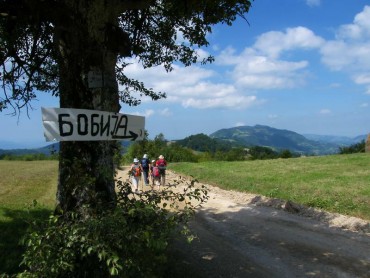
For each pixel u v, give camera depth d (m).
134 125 5.22
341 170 25.83
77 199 4.93
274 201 15.33
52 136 4.27
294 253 9.17
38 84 7.88
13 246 7.93
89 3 5.10
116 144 5.65
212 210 14.34
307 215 13.23
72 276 4.32
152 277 4.73
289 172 26.19
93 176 5.18
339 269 8.13
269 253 9.16
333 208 13.66
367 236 10.55
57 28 5.23
